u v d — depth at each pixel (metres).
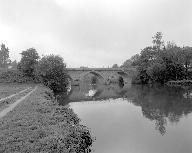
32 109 33.47
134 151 28.62
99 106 65.25
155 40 154.12
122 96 89.00
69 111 37.50
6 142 18.47
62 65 99.69
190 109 56.69
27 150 16.73
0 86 96.81
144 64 153.25
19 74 123.75
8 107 37.91
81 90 122.19
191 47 150.62
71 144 19.53
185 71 145.88
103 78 155.62
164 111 54.97
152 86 132.75
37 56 123.62
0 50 186.88
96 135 34.97
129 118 47.81
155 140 32.66
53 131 21.78
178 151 28.69
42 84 96.25
